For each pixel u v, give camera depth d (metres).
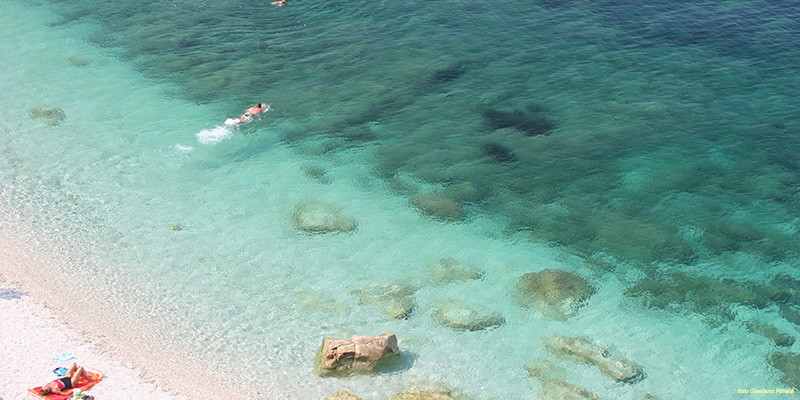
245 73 33.69
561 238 23.23
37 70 33.53
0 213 23.25
